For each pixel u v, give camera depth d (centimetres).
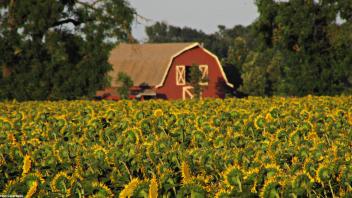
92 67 7731
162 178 1549
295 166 1641
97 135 2744
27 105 4978
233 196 1431
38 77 7569
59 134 2764
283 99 4972
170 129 2823
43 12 7475
